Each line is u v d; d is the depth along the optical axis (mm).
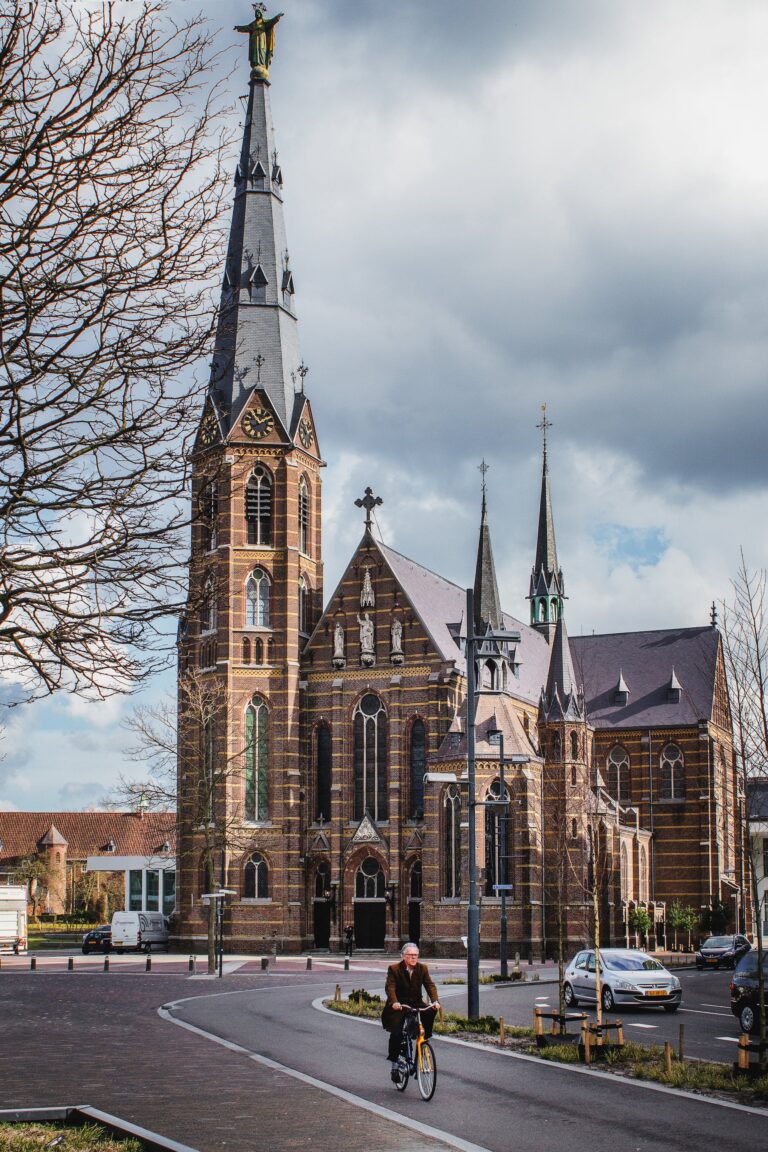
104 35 20016
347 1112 24969
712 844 122938
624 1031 42062
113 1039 38406
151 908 136875
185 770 103938
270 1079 29406
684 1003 55000
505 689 106625
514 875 97250
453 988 63000
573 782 103375
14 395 19672
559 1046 34750
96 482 20578
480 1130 23469
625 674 133500
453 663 101250
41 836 184500
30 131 19734
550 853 98688
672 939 119938
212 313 21484
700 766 125125
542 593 146250
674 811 124938
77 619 20625
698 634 134125
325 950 101500
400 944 98938
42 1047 36281
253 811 102375
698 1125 24234
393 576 104375
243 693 103250
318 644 105812
